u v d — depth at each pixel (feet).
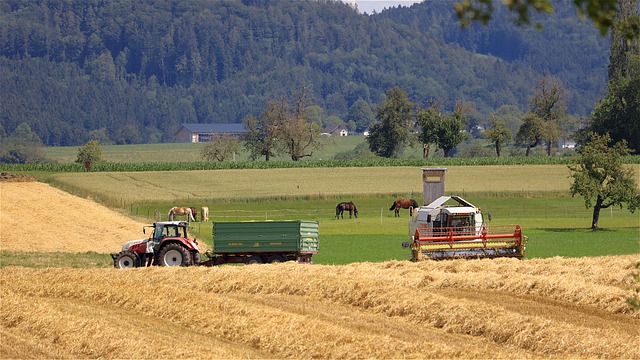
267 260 400.67
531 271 354.13
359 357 189.57
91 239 531.91
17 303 243.60
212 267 355.56
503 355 193.26
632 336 213.25
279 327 215.31
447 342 213.46
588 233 637.71
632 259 387.75
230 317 229.25
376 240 581.12
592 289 281.13
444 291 300.40
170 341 206.59
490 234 422.41
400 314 250.16
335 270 348.18
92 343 200.85
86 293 275.59
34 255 445.37
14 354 194.59
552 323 218.79
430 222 438.81
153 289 276.21
